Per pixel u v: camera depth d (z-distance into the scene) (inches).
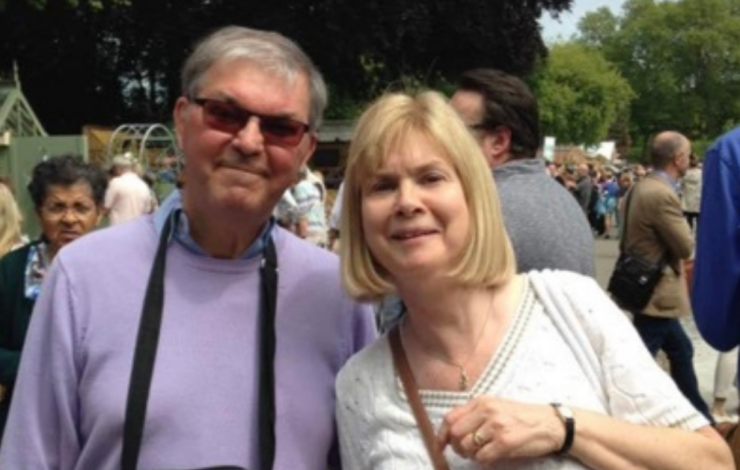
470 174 85.1
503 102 145.5
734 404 259.1
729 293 127.2
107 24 1108.5
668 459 79.4
